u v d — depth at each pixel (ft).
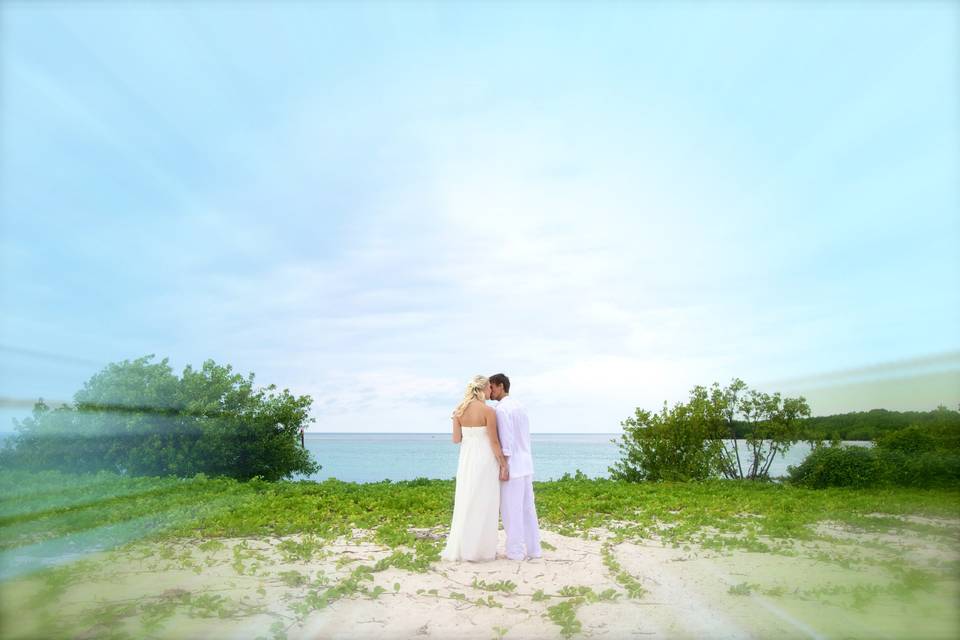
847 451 40.29
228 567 21.48
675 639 14.14
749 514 33.60
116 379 47.96
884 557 20.93
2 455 40.19
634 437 57.67
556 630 14.98
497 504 22.76
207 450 52.60
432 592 17.95
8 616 15.75
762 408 49.29
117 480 38.86
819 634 14.11
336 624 15.51
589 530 29.14
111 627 15.06
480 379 23.08
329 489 42.55
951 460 28.27
